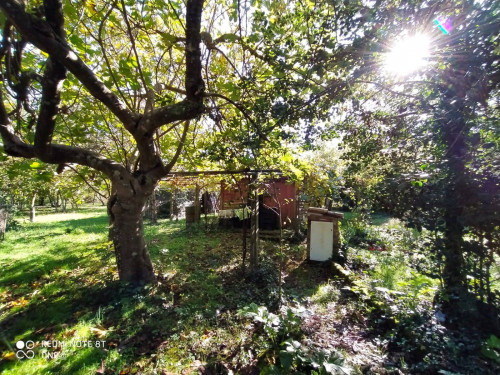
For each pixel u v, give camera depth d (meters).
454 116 2.14
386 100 3.04
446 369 2.17
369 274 4.61
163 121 2.97
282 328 2.71
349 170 3.48
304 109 2.34
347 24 1.79
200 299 3.62
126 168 4.05
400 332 2.74
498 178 2.07
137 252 3.96
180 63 3.53
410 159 2.97
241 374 2.28
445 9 1.73
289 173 3.93
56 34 2.42
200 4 2.20
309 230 5.64
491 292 2.56
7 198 10.99
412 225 2.84
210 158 3.37
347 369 2.04
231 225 9.52
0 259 5.48
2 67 3.18
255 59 2.89
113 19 2.80
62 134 4.02
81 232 8.55
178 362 2.38
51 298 3.61
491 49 1.70
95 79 2.80
